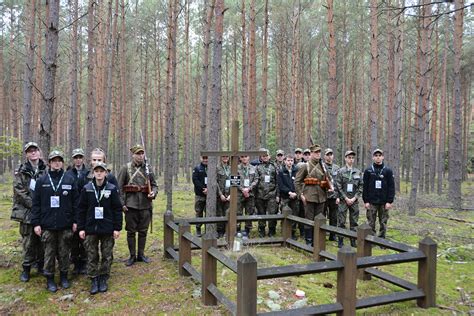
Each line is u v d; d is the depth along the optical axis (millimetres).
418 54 16297
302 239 8000
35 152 5238
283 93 20219
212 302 4441
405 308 4484
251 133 16344
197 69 24516
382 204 7430
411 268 6168
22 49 22156
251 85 14891
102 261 4980
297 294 4754
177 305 4441
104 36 16172
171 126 12102
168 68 12570
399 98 20906
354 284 4004
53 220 4867
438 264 6320
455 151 12328
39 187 4926
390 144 18297
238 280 3598
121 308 4406
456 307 4555
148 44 23469
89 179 5477
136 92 29328
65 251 5027
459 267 6168
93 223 4863
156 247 7074
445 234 8492
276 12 18594
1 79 21594
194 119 26469
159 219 10250
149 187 5988
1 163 22156
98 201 4918
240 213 8023
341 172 7520
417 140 11461
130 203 5883
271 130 31969
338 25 20531
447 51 19938
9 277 5340
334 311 3941
